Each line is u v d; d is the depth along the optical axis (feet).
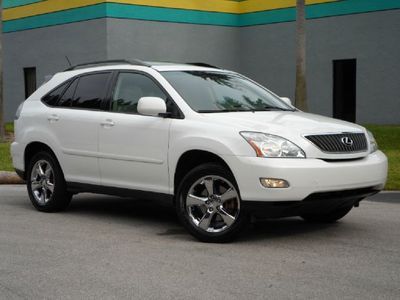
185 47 72.79
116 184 24.95
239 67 78.28
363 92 66.95
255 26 75.97
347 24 67.51
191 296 15.85
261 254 19.98
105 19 66.28
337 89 69.87
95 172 25.68
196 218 21.99
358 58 66.95
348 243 21.50
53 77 28.86
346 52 67.87
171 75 24.44
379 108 65.77
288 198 20.04
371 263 18.85
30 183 28.50
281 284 16.78
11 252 20.54
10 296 16.10
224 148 20.92
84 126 25.89
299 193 20.08
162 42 70.69
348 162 21.27
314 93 71.26
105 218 26.48
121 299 15.71
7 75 81.15
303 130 21.06
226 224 21.27
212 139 21.31
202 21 74.13
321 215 24.86
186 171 22.88
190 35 73.15
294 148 20.43
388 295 15.83
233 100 24.29
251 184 20.34
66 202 27.71
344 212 24.25
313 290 16.25
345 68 69.36
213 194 21.45
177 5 71.77
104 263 19.06
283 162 20.11
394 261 19.08
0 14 58.18
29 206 29.53
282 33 73.36
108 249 20.84
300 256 19.72
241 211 20.79
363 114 67.21
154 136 23.25
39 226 24.81
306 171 20.12
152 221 25.79
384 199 30.83
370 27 65.67
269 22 74.43
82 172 26.23
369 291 16.15
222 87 24.90
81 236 22.89
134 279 17.37
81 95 26.94
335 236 22.65
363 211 27.61
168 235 23.02
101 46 66.95
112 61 26.91
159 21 70.28
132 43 68.18
